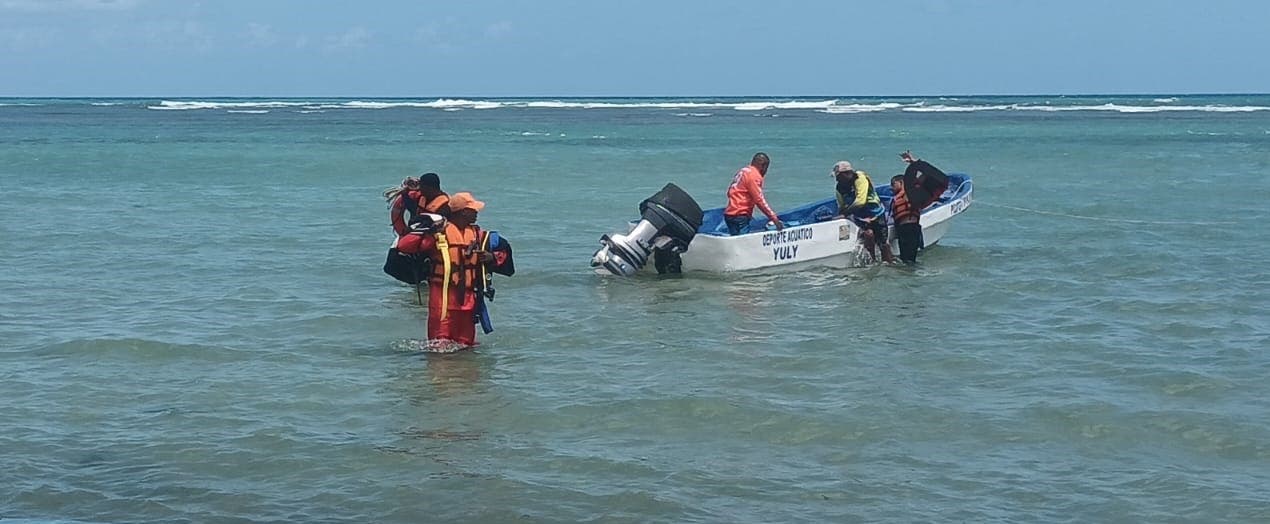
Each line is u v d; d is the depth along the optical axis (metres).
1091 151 48.34
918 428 9.12
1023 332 12.53
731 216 17.23
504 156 46.69
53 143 55.62
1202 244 19.28
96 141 57.91
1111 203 26.45
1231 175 34.84
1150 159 42.88
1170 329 12.66
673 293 15.00
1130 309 13.74
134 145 54.31
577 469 8.20
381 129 74.50
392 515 7.38
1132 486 7.89
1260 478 8.05
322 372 10.78
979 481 7.98
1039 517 7.36
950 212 19.05
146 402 9.79
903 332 12.55
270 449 8.59
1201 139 57.44
